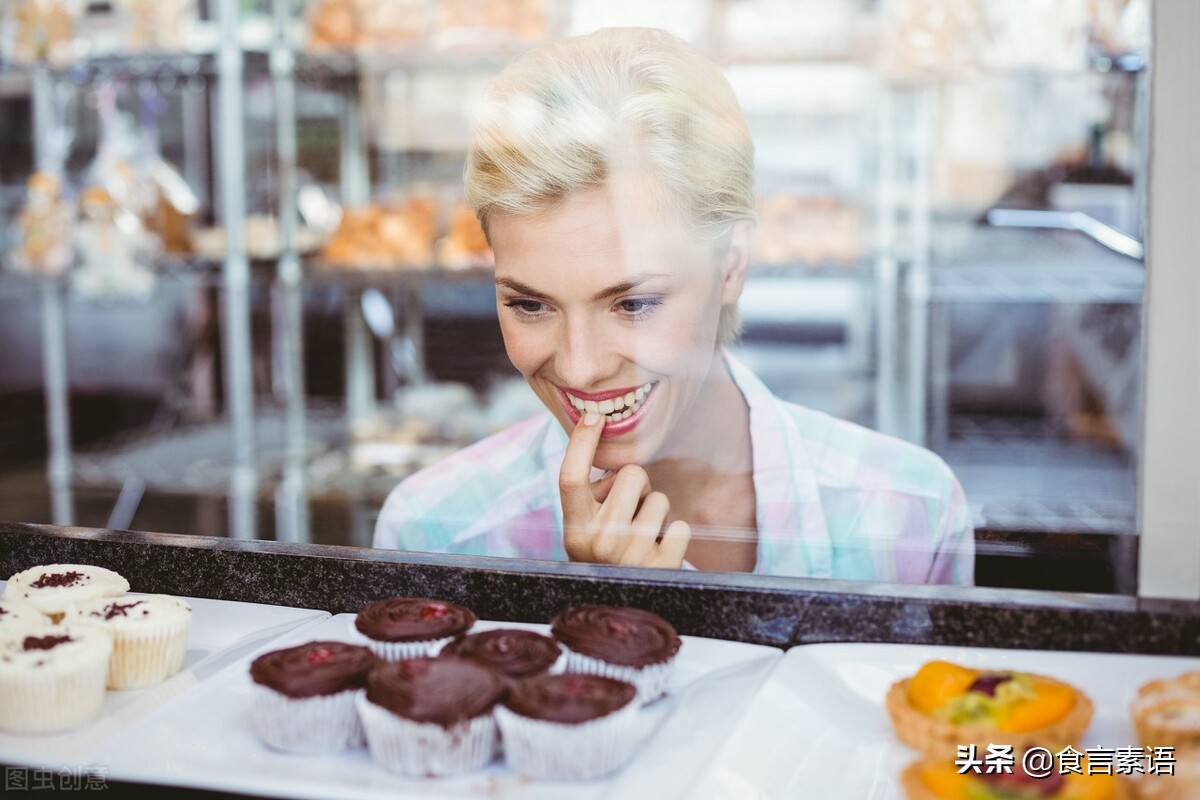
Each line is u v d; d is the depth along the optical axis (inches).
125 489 101.8
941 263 91.5
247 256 110.7
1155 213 36.6
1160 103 36.1
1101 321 84.7
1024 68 90.5
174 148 119.8
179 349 115.6
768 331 90.2
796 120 94.4
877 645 35.0
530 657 33.6
